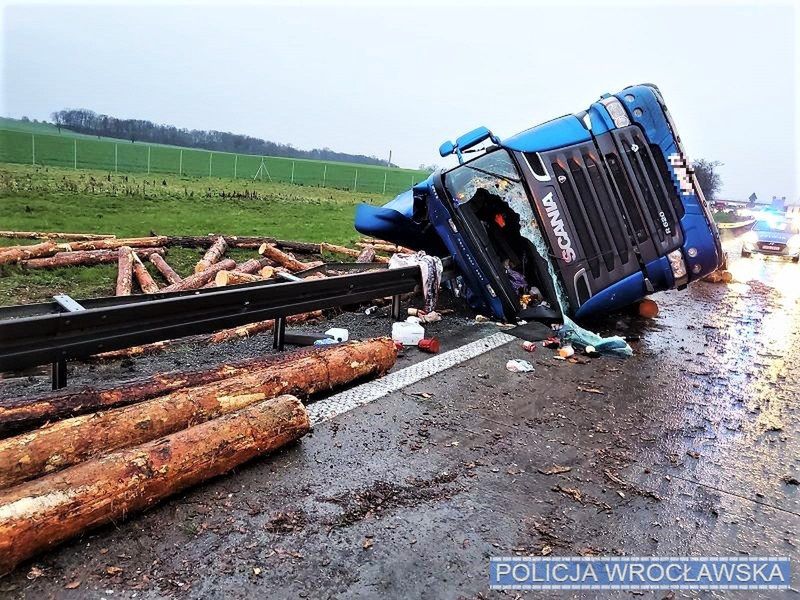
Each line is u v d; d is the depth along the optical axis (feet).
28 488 9.40
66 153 190.70
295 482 12.20
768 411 18.58
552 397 18.40
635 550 10.82
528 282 28.78
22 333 12.78
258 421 12.73
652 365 22.95
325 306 21.34
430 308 26.71
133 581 9.05
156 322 15.62
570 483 13.10
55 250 33.53
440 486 12.52
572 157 26.03
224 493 11.59
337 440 14.24
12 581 8.86
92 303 16.55
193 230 51.70
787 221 79.71
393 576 9.59
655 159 27.35
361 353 18.13
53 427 11.22
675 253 27.27
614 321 30.58
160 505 11.01
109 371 17.80
